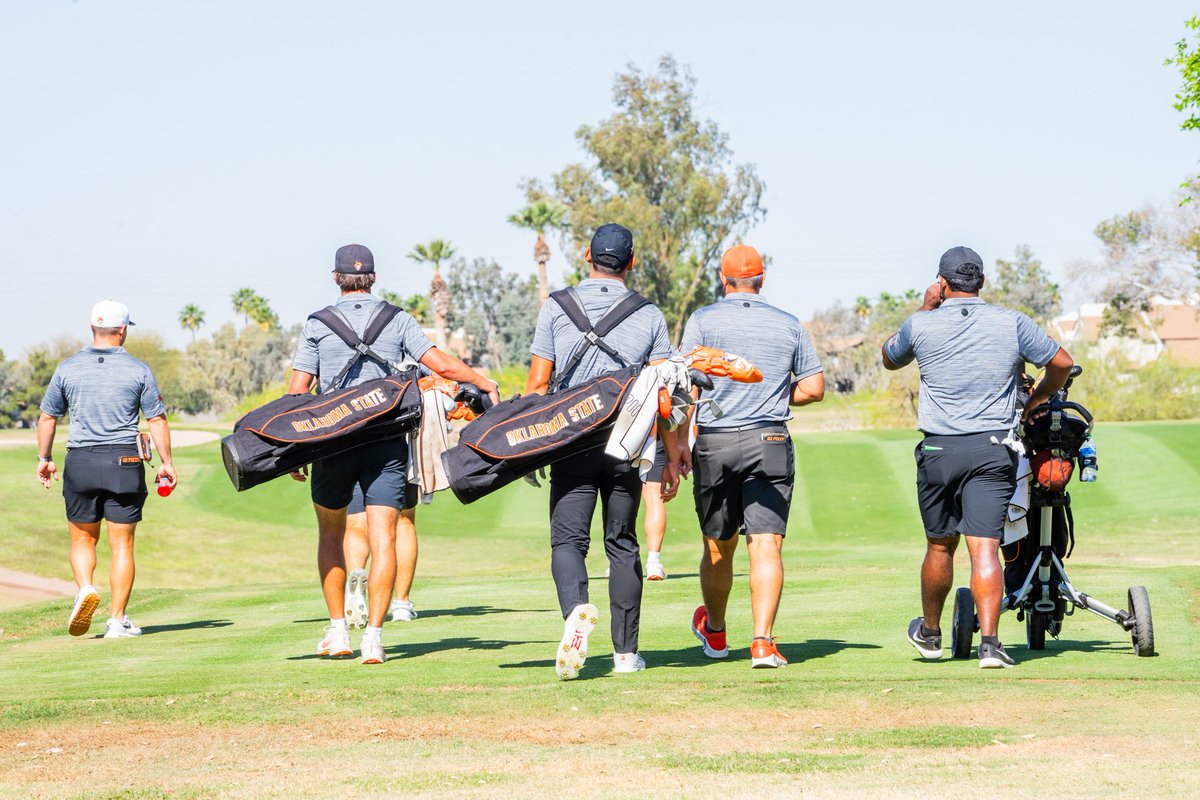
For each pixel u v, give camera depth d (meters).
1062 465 14.76
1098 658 14.59
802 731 10.37
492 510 62.69
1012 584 15.61
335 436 14.45
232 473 14.49
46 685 14.21
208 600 25.92
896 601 21.27
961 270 14.43
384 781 8.92
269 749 10.09
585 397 13.02
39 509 59.22
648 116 152.62
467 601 24.02
